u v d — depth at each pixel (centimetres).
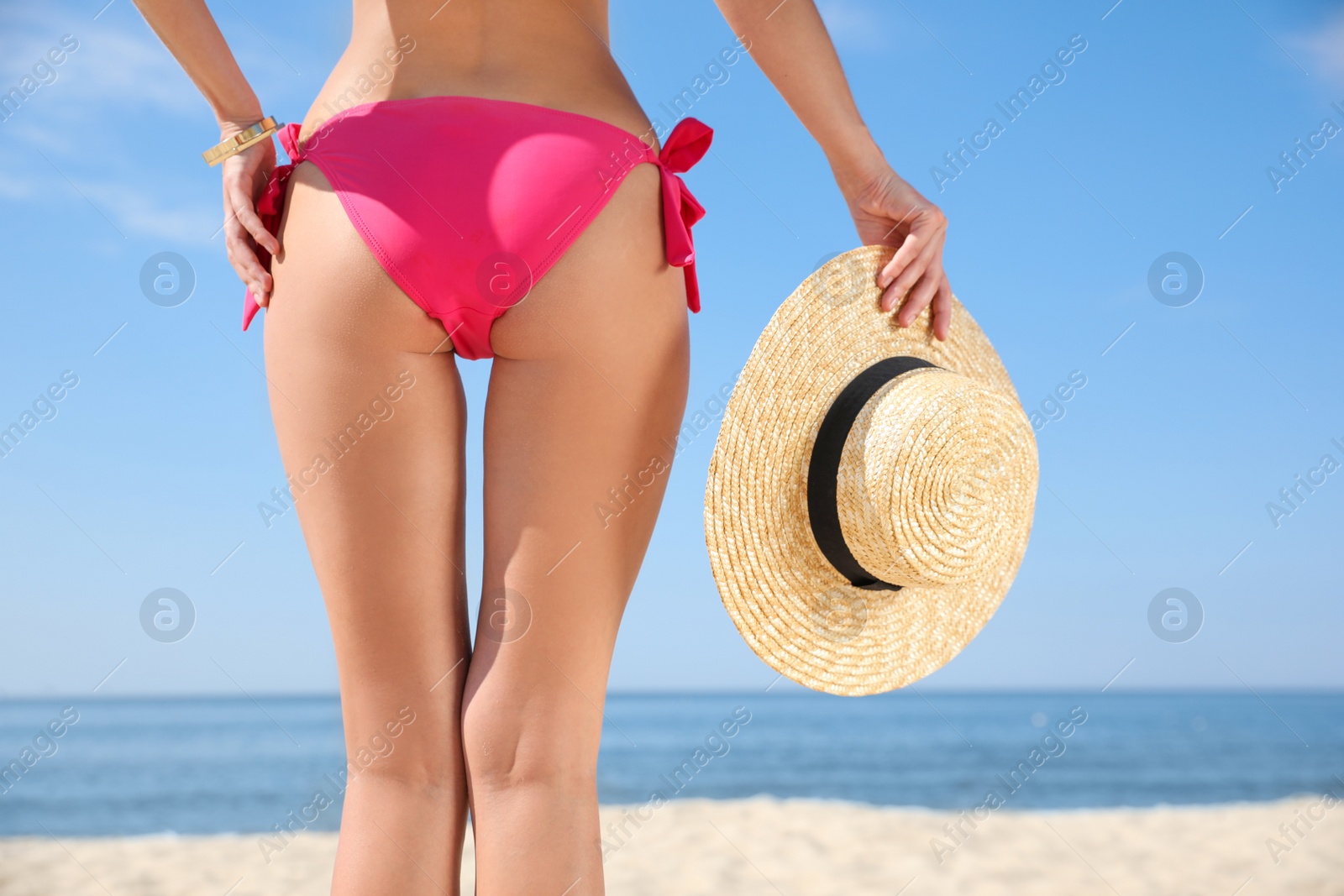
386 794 136
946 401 209
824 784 2505
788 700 6769
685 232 148
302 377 137
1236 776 2623
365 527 136
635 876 756
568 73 146
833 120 187
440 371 142
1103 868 796
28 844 1150
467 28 144
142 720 4872
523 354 138
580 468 140
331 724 5197
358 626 138
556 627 138
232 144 158
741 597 195
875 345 213
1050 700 7706
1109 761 3084
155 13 151
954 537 210
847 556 205
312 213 139
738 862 816
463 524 146
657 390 145
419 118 138
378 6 148
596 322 138
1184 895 677
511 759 135
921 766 2970
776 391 199
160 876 806
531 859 131
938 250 209
